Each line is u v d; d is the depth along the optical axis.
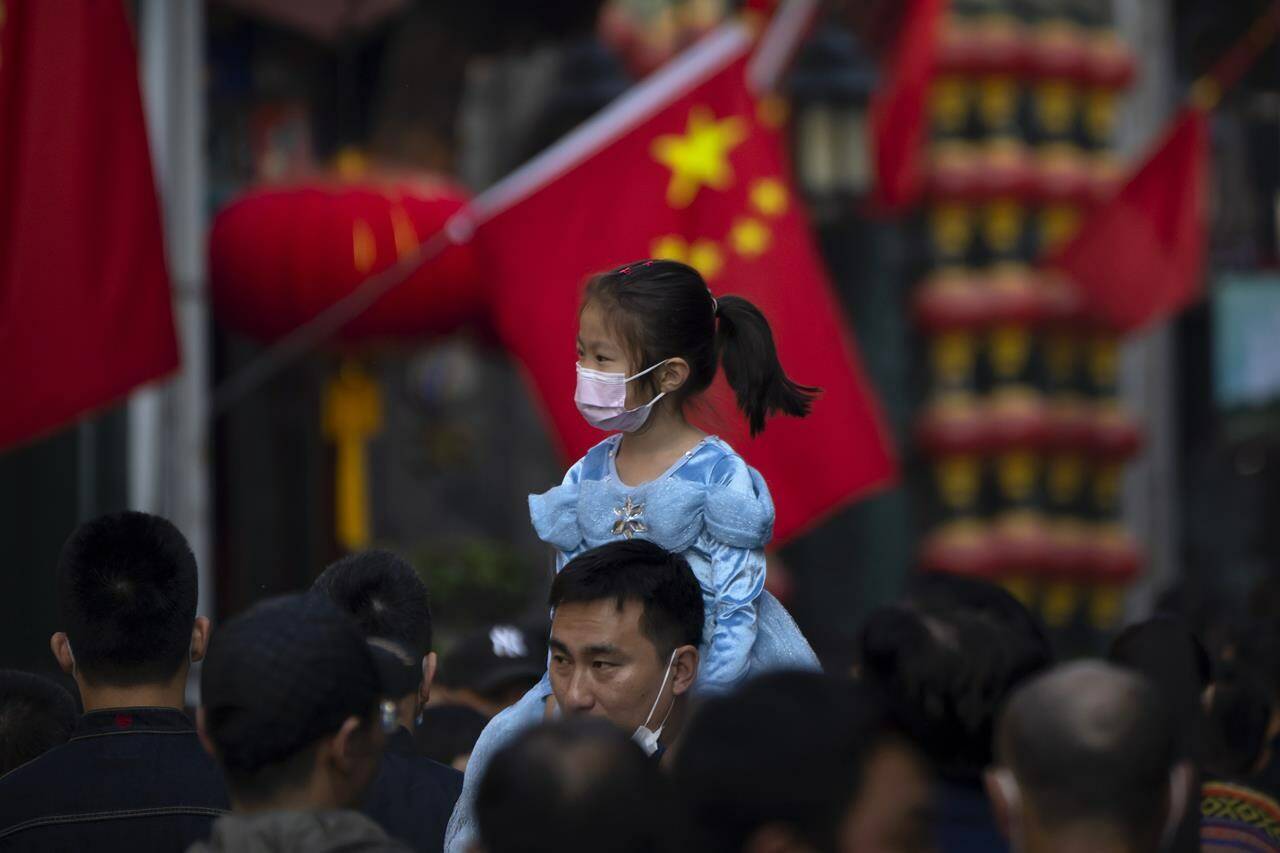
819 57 40.91
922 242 44.19
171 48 25.80
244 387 28.33
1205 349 50.72
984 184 42.69
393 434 46.44
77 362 17.55
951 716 8.42
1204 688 11.70
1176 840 8.82
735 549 10.89
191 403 26.03
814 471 20.23
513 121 46.22
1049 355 44.03
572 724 6.69
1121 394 44.62
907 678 8.49
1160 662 11.52
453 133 41.09
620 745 6.55
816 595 45.25
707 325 11.20
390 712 8.38
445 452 46.50
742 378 11.45
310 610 7.97
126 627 9.99
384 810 10.84
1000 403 43.59
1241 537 50.34
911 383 44.56
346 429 35.84
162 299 18.12
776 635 11.28
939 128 43.12
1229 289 47.47
